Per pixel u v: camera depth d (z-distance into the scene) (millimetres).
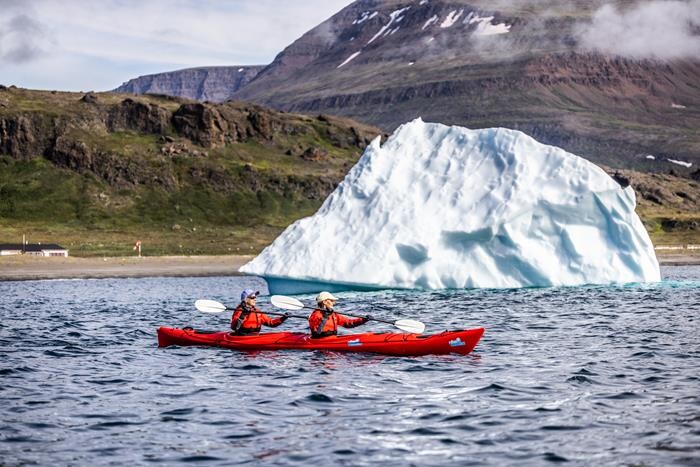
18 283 80688
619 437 15180
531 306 39594
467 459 14016
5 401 18703
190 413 17391
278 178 169500
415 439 15250
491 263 46844
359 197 47938
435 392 19250
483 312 37219
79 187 160625
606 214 47531
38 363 24188
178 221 154875
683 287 48594
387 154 49625
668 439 14977
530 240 47219
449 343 24281
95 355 25719
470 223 45719
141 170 165375
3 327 34469
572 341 27891
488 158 48156
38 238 138375
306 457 14172
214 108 186375
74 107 181500
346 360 23609
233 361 23594
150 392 19594
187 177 167250
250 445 14914
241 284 78312
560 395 18812
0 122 168750
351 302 42156
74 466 13797
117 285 76562
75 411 17656
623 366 22688
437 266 46094
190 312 42344
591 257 47344
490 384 20031
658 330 30750
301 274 45031
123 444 15055
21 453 14547
